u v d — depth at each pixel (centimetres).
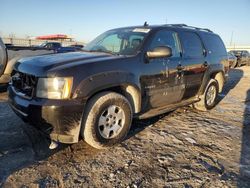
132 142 377
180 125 462
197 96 532
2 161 308
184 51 468
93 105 321
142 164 314
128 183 274
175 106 459
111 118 343
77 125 307
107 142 342
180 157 337
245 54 2412
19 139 370
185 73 460
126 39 416
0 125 420
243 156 346
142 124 457
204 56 521
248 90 896
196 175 294
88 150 345
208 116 532
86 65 315
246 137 416
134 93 372
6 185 263
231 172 304
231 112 575
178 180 283
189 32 498
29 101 309
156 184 274
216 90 585
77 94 300
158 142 381
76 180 276
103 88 326
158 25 445
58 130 302
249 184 280
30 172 288
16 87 354
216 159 335
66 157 324
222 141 396
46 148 345
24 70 330
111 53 393
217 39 595
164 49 375
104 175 288
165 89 421
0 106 537
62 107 293
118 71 341
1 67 641
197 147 370
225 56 607
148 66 384
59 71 298
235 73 1579
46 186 264
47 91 298
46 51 776
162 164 316
